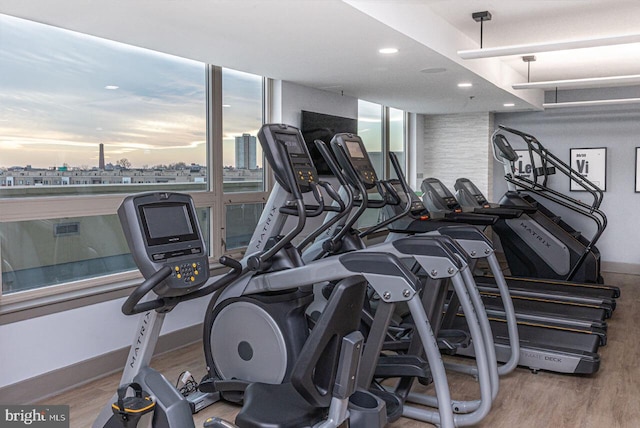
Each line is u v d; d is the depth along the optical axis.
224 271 4.70
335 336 1.94
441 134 8.40
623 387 3.55
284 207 3.23
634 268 7.48
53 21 3.16
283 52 4.01
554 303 5.01
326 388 1.98
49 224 3.49
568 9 4.09
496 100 6.70
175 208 2.28
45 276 3.48
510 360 3.74
